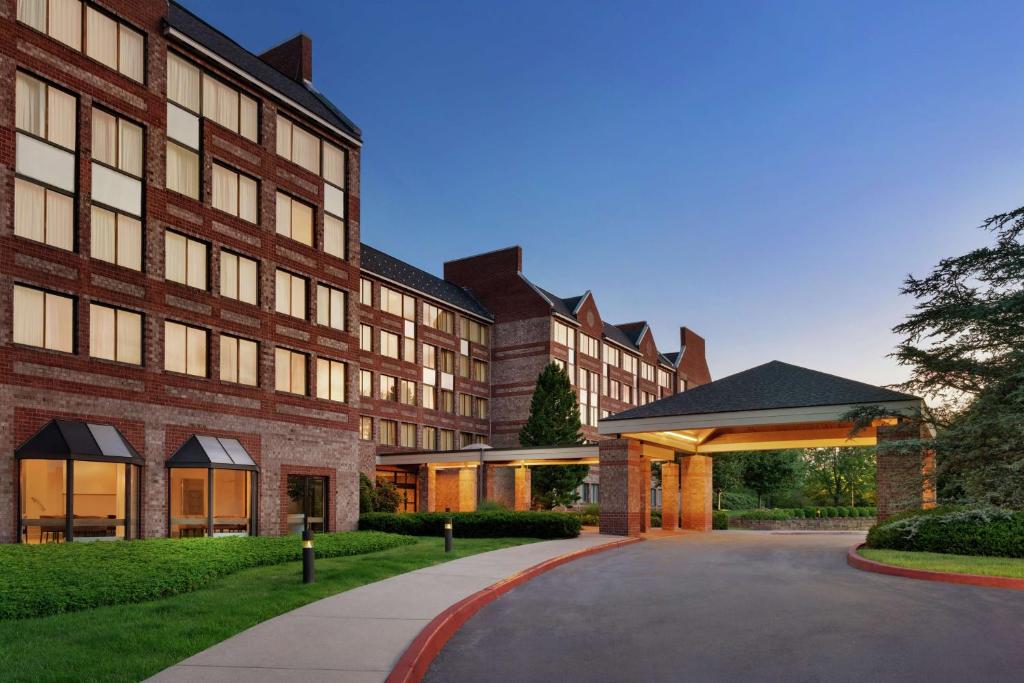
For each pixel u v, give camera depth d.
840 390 26.28
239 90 25.97
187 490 22.94
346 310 30.06
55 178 19.77
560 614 11.86
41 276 19.06
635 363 70.81
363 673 7.57
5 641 8.84
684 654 9.11
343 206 30.42
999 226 21.47
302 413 27.25
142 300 21.69
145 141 22.30
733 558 21.19
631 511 30.22
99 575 12.45
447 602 11.96
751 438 34.75
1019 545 18.20
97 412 20.12
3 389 18.02
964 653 8.98
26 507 18.31
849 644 9.52
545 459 39.25
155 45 22.80
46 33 19.83
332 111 30.88
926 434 24.59
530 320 56.56
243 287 25.55
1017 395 20.33
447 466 43.50
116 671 7.52
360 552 20.61
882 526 21.59
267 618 10.58
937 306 23.30
